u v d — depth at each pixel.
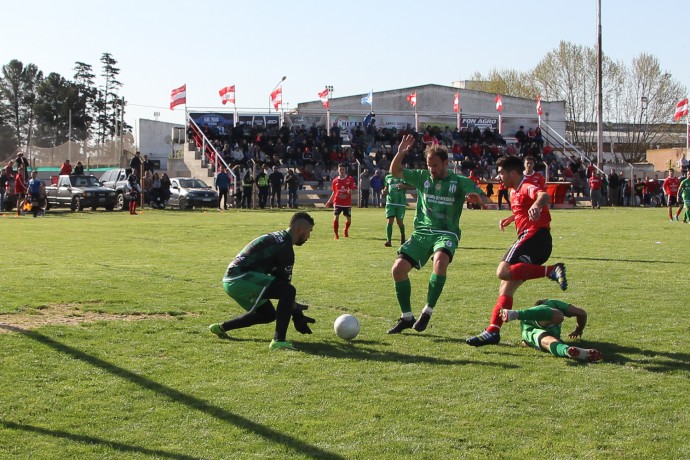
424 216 8.59
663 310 9.54
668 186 29.80
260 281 7.75
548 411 5.62
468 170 47.06
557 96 77.38
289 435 5.12
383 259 15.21
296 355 7.25
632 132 82.88
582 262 14.81
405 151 8.59
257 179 40.38
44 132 89.69
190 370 6.69
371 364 6.93
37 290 10.82
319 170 46.16
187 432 5.18
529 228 7.94
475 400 5.87
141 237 20.48
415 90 57.28
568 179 48.66
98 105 94.88
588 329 8.41
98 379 6.39
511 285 7.80
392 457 4.75
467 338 8.00
